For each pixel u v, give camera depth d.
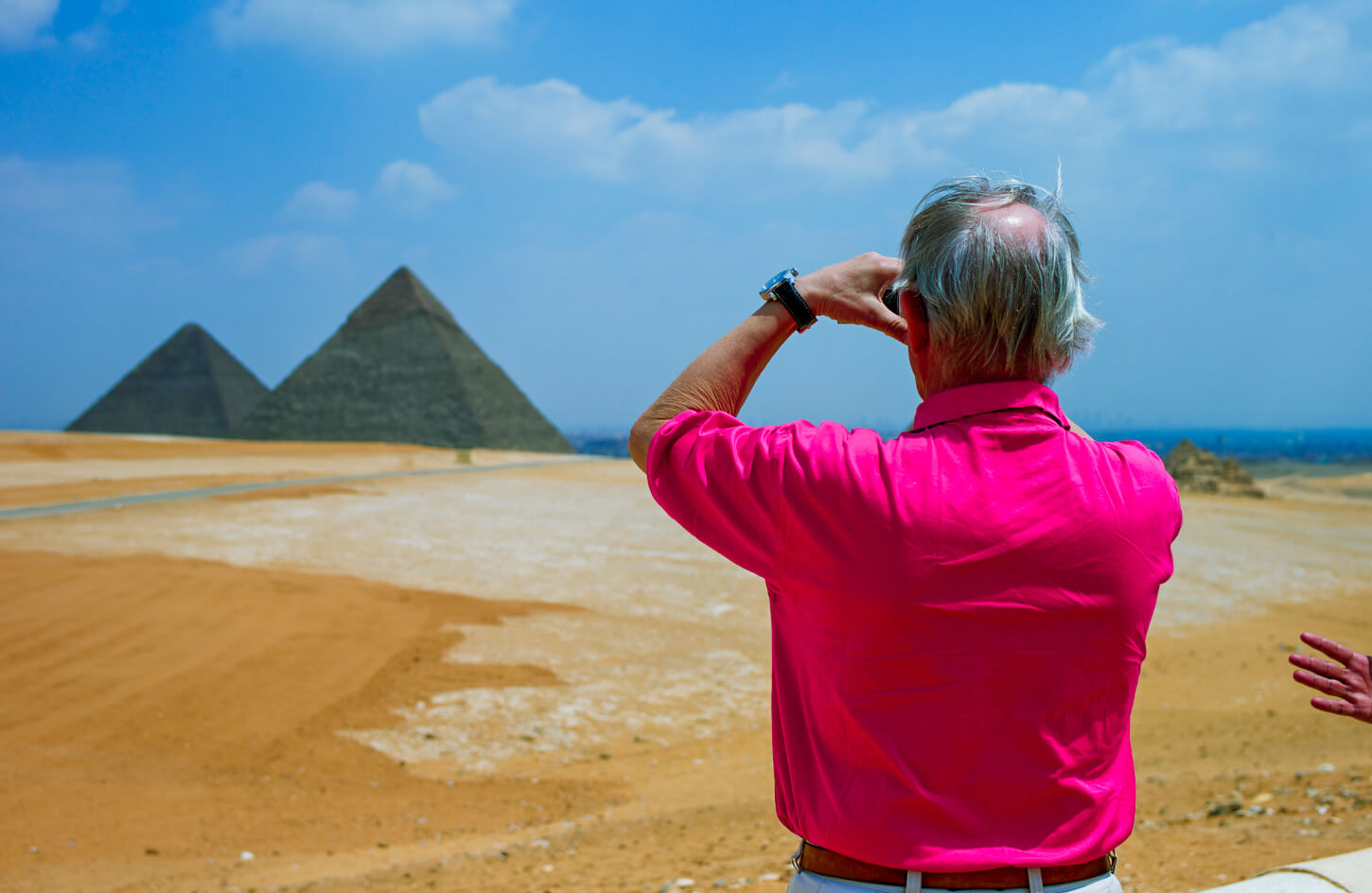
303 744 12.18
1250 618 22.62
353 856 8.12
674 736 13.62
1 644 14.62
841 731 1.49
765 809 9.06
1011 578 1.39
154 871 7.53
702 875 6.23
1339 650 1.91
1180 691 15.71
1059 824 1.42
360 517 34.91
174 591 18.72
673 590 24.33
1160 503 1.52
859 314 1.82
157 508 32.75
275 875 7.42
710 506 1.58
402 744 12.59
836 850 1.51
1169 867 5.34
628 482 61.84
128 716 12.38
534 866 7.00
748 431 1.62
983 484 1.44
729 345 1.83
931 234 1.67
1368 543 37.59
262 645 16.05
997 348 1.57
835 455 1.50
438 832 9.23
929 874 1.44
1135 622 1.44
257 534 28.42
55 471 49.56
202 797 9.93
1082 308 1.66
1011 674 1.38
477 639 18.20
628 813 9.57
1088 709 1.44
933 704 1.41
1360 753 9.55
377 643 16.97
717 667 17.50
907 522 1.41
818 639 1.50
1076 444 1.52
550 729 13.62
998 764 1.40
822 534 1.46
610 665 17.23
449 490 49.66
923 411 1.63
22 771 10.13
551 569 26.56
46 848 8.01
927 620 1.40
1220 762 10.11
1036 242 1.55
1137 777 9.70
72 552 22.59
